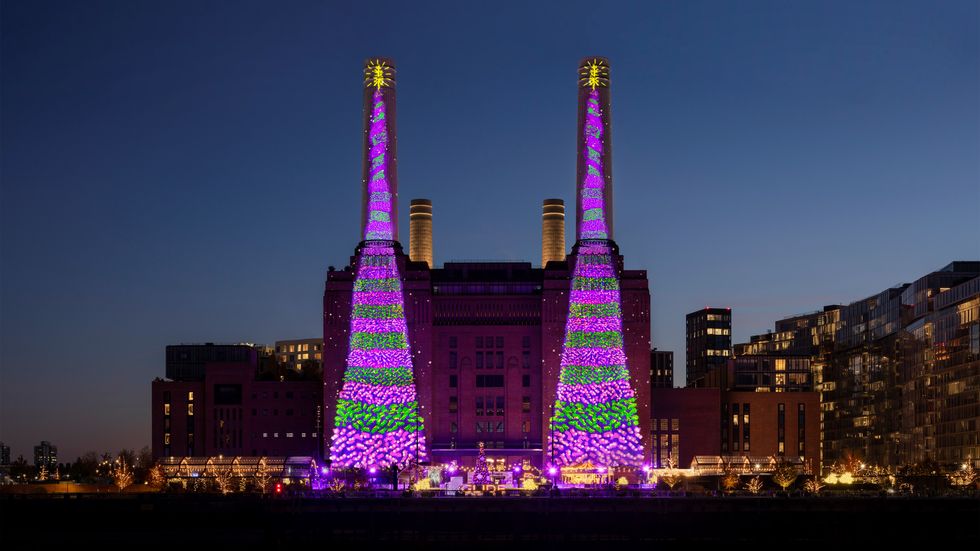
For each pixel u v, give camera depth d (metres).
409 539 181.38
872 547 180.75
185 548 176.38
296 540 180.50
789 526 184.75
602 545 179.62
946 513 185.12
